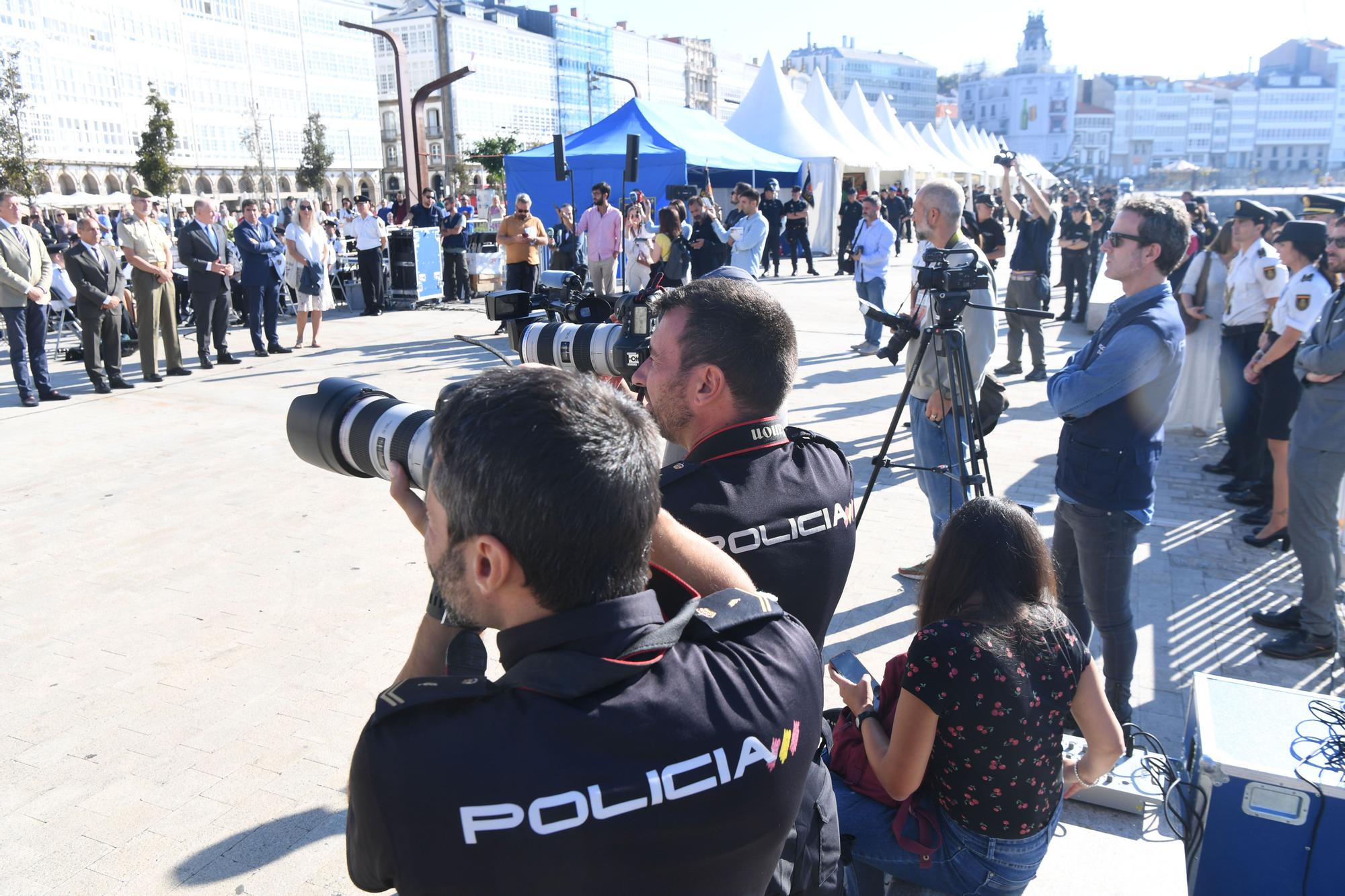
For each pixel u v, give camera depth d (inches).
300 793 113.2
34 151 1536.7
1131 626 116.4
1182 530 198.8
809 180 858.1
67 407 307.7
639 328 90.4
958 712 70.6
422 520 52.6
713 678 38.8
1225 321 216.8
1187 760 98.0
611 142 658.2
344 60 2427.4
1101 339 111.6
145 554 187.0
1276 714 94.4
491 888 35.1
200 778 116.0
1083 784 82.4
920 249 164.1
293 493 223.3
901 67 6008.9
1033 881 87.7
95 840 105.0
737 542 58.0
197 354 410.0
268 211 641.6
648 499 38.2
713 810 36.8
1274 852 85.5
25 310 307.3
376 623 157.2
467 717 35.6
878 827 79.5
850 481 67.7
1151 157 6127.0
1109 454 110.5
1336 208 230.1
